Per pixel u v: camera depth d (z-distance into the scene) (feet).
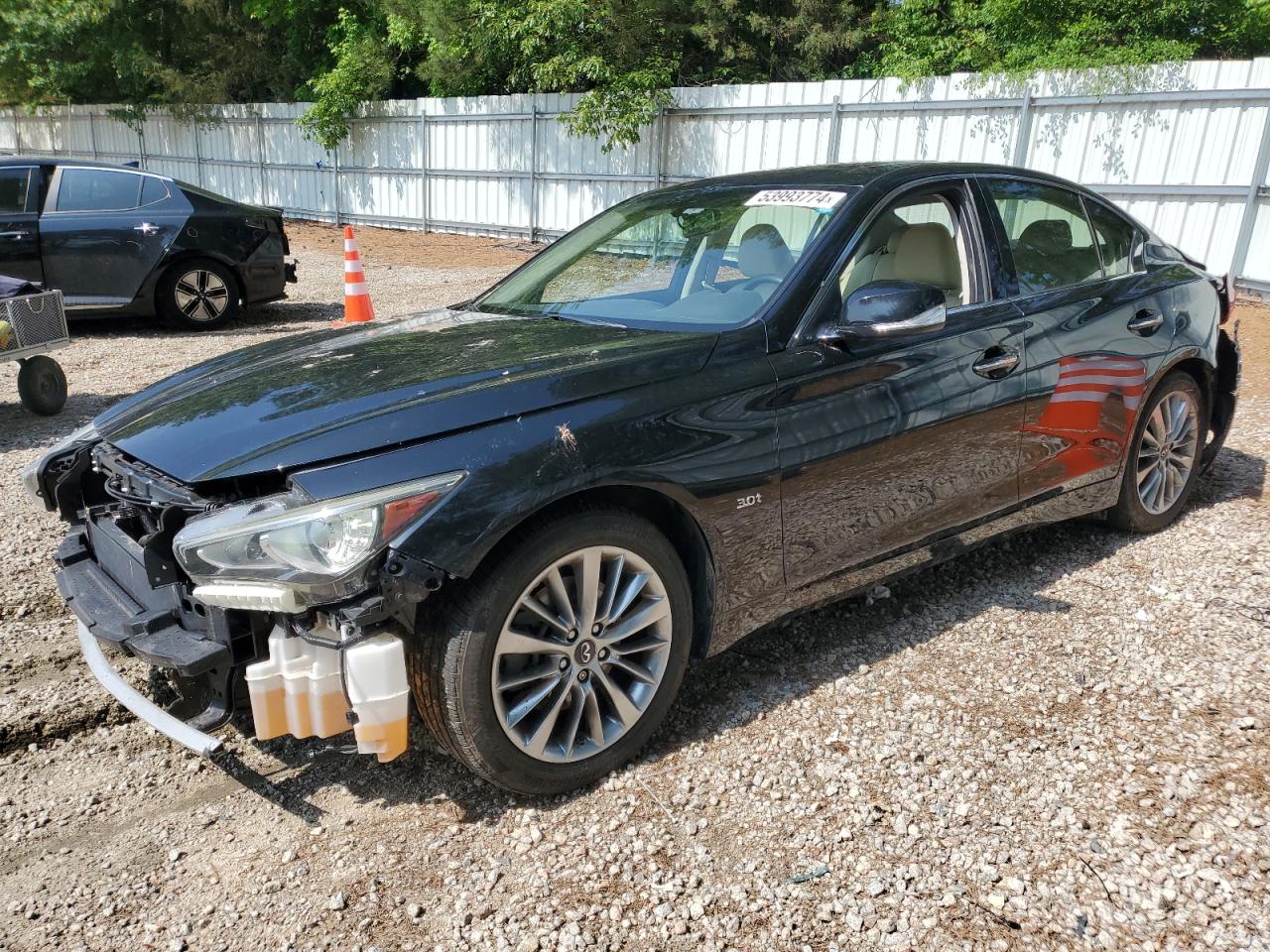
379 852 8.33
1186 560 13.97
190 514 8.33
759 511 9.70
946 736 9.82
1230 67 34.65
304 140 72.38
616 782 9.18
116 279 31.35
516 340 10.44
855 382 10.37
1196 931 7.34
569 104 56.24
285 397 9.23
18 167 30.50
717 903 7.69
